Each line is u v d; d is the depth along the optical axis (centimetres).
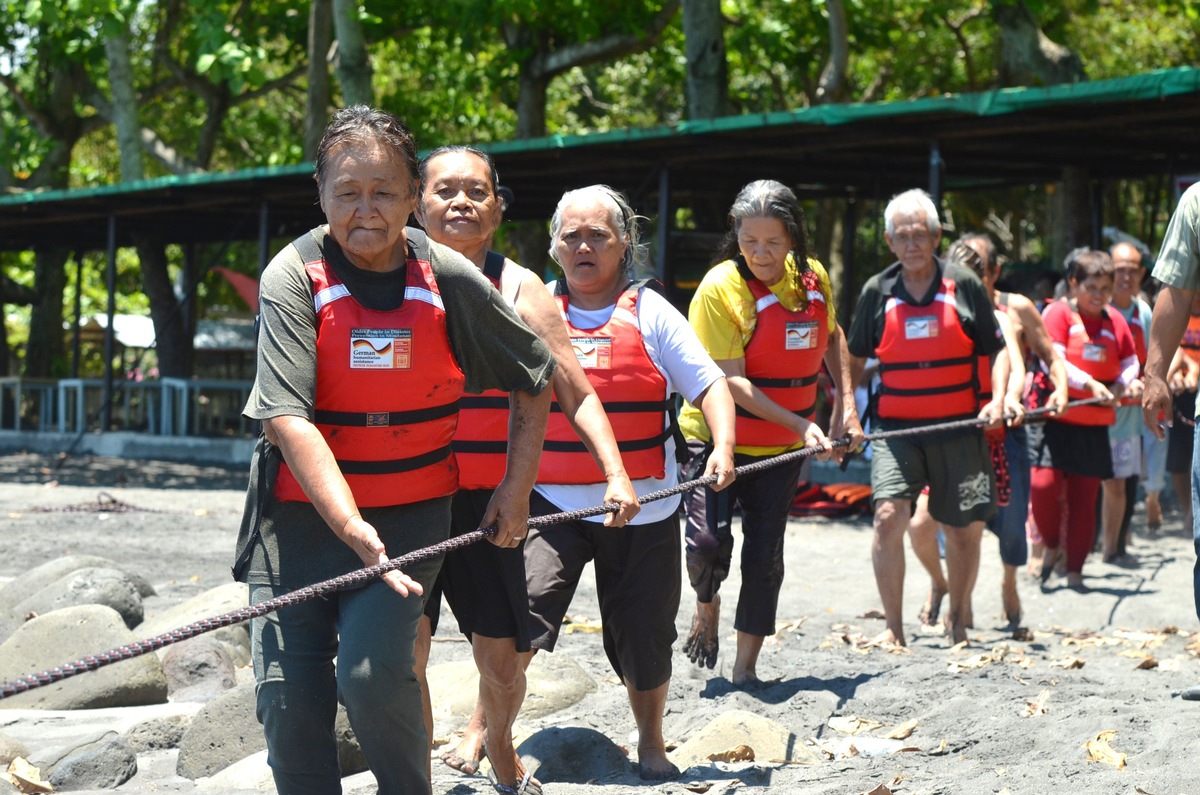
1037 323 759
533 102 2184
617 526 397
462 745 486
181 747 498
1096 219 1767
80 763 477
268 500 332
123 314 3578
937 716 547
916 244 680
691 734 530
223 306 4066
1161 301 523
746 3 2298
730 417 457
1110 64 2502
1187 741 462
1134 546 1074
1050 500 880
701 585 588
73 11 2025
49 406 2488
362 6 2208
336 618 337
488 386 355
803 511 1359
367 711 322
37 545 1111
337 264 329
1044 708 537
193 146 3297
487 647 416
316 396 329
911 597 891
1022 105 1233
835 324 624
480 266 416
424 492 341
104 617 604
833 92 1877
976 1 2505
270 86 2533
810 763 490
